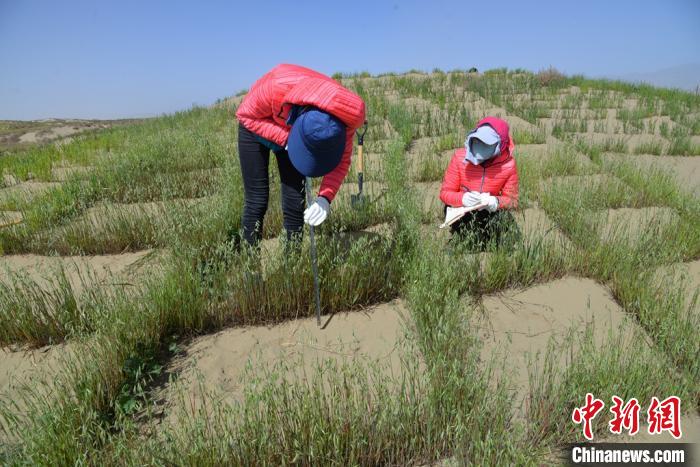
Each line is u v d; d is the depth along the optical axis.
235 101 18.92
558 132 10.70
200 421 2.01
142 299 3.12
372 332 3.22
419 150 9.11
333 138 2.71
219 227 4.33
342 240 4.56
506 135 3.85
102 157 9.41
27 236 4.88
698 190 6.74
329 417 2.18
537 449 2.18
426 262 3.38
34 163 10.20
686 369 2.54
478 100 16.09
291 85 2.95
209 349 3.09
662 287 3.29
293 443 2.09
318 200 3.04
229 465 2.02
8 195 7.09
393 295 3.64
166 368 2.89
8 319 3.15
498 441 2.07
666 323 2.84
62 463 1.99
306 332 3.26
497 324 3.26
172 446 1.94
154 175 7.35
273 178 6.18
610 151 9.35
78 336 3.01
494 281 3.65
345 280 3.49
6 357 3.08
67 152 11.48
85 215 5.32
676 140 9.70
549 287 3.75
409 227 3.91
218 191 5.62
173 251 3.74
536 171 6.78
